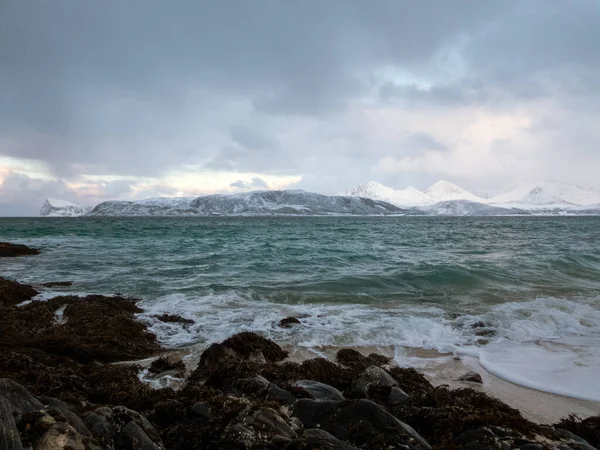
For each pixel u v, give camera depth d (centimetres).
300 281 1680
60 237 4416
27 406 421
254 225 9044
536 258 2341
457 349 911
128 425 415
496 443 427
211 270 1973
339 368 730
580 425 542
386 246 3344
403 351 901
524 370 784
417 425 499
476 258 2425
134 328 991
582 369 785
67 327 984
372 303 1339
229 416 474
